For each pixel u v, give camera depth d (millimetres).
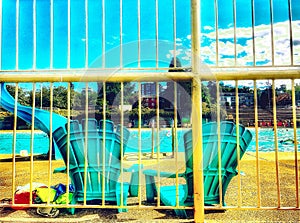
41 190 2691
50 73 2420
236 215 2463
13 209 2641
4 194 3328
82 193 2594
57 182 4109
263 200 3021
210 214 2494
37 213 2502
